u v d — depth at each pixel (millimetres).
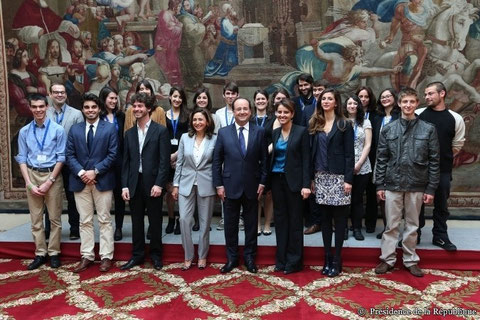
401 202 4289
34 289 4082
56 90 5094
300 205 4395
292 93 6617
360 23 6379
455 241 4812
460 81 6230
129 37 6941
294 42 6562
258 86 6699
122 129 5309
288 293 3865
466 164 6305
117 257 5035
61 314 3498
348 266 4641
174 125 5418
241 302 3674
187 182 4547
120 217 5277
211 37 6742
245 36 6660
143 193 4629
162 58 6895
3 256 5203
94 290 4023
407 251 4348
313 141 4363
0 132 7262
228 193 4387
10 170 7297
